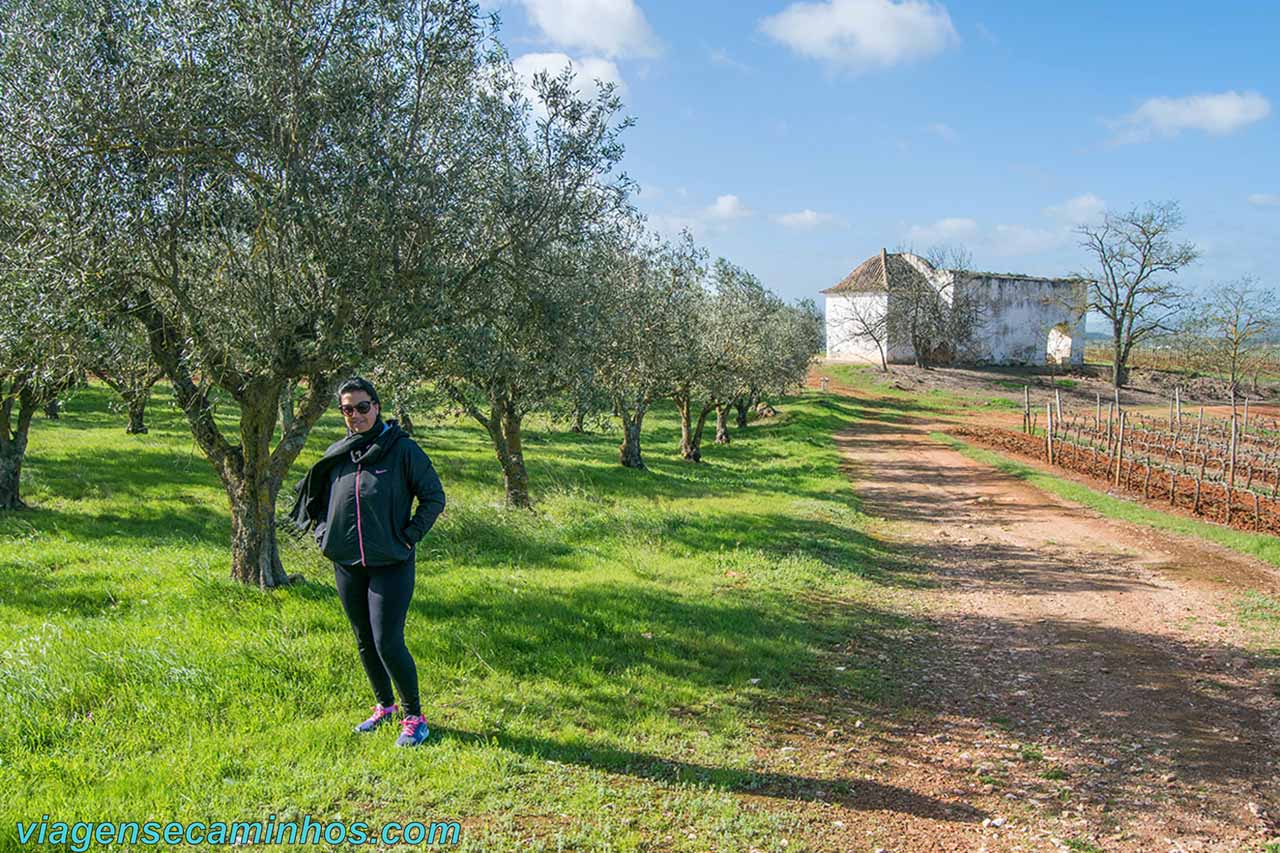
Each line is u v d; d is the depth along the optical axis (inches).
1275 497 715.4
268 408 323.9
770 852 162.9
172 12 273.9
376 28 307.4
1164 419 1743.4
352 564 190.4
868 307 2849.4
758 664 290.0
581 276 494.9
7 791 157.4
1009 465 1040.8
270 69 272.4
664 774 193.9
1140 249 2549.2
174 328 301.6
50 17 268.7
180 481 662.5
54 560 401.7
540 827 163.3
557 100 392.2
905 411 2066.9
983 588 450.0
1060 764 219.3
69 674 210.4
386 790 170.7
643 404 933.2
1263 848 176.1
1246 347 2470.5
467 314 366.6
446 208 329.4
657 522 561.3
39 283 241.8
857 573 468.8
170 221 282.8
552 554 461.4
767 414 1819.6
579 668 259.0
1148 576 474.0
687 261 885.8
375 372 398.6
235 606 293.9
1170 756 226.2
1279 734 243.9
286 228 287.1
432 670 240.5
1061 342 3043.8
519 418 625.3
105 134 261.0
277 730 192.4
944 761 219.1
